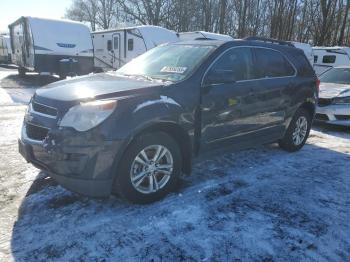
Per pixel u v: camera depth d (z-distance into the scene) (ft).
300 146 19.79
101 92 11.26
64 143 10.51
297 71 18.38
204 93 13.23
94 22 151.53
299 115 19.06
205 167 16.17
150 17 115.96
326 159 18.34
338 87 27.02
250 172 15.80
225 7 102.01
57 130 10.64
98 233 10.33
